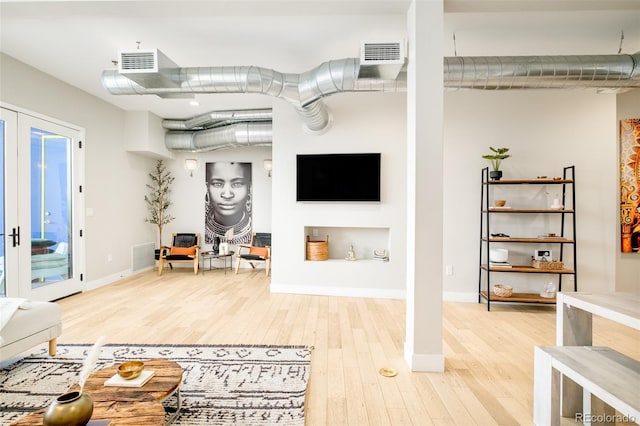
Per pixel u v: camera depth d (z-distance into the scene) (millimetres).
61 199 4105
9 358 2256
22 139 3566
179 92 3230
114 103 4938
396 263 4180
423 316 2307
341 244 4688
